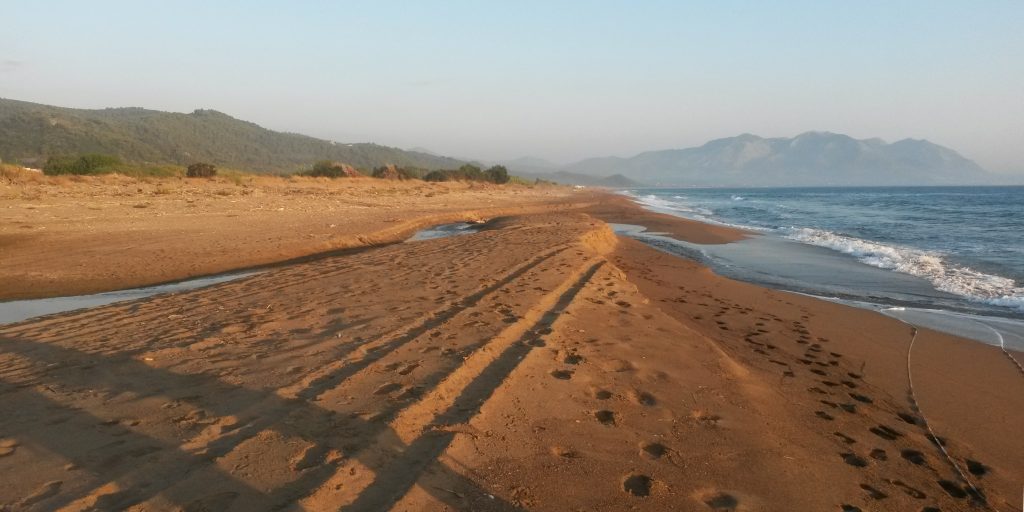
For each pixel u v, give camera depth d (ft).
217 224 63.41
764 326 24.63
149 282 36.09
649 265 43.21
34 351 17.39
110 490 9.07
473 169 260.42
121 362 15.80
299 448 10.46
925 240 63.52
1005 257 48.21
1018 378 18.53
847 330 24.40
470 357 15.58
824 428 13.66
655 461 11.03
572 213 108.37
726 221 103.45
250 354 16.28
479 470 10.11
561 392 14.03
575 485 9.89
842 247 56.90
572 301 23.85
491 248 41.16
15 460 10.11
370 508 8.74
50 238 50.01
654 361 16.96
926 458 12.61
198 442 10.72
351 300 23.63
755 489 10.36
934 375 18.63
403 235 64.64
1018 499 11.12
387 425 11.34
